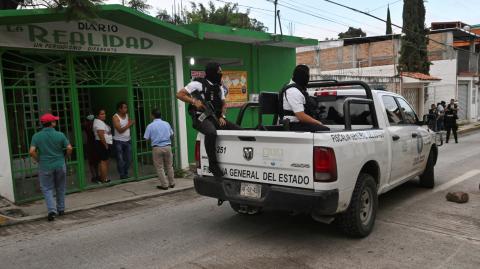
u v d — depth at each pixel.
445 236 4.88
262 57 12.32
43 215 6.23
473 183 7.80
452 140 16.77
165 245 4.83
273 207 4.45
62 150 6.22
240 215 5.99
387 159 5.45
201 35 9.38
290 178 4.38
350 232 4.77
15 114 7.17
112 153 8.85
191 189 8.08
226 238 5.00
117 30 8.26
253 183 4.66
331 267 4.06
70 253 4.68
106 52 8.09
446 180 8.11
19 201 7.00
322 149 4.17
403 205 6.27
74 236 5.31
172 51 9.41
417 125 6.85
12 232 5.55
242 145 4.73
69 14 6.67
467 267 4.00
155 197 7.52
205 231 5.30
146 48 8.83
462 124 24.59
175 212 6.34
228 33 10.03
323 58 28.56
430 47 26.75
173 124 9.65
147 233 5.32
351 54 27.55
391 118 6.00
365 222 4.92
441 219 5.54
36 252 4.75
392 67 25.22
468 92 27.84
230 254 4.47
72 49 7.58
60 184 6.30
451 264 4.07
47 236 5.35
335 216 4.61
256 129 5.41
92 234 5.38
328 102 6.11
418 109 23.89
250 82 11.97
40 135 6.04
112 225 5.77
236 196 4.75
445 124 15.76
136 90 8.98
